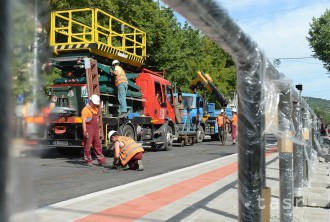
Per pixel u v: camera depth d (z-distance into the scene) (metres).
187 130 20.28
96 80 12.30
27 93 0.85
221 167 10.63
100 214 5.21
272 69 2.90
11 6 0.72
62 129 12.12
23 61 0.83
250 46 2.07
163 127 16.58
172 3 1.42
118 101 13.72
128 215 5.20
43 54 0.93
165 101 16.70
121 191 6.98
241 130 2.25
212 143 22.92
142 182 8.03
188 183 7.93
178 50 29.31
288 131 3.84
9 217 0.75
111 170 10.08
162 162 12.13
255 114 2.22
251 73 2.20
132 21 26.47
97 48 12.57
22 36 0.83
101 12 13.40
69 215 5.11
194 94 21.92
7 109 0.72
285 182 4.19
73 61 12.42
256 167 2.22
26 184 0.86
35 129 0.89
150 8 26.78
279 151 4.20
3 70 0.71
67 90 12.47
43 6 0.93
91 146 11.27
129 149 10.05
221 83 39.50
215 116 25.33
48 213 5.15
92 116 10.88
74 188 7.34
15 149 0.79
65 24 15.32
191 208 5.68
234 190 7.17
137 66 15.62
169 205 5.87
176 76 29.11
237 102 2.28
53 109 1.18
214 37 1.82
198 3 1.45
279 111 3.81
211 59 39.19
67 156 13.43
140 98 15.06
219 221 4.95
